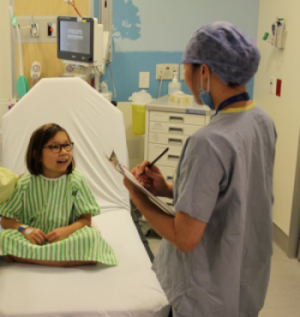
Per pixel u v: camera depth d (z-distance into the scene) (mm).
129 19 3061
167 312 1585
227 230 1047
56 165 1729
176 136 2766
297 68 2527
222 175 1009
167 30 3113
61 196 1811
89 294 1517
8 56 2939
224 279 1061
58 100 2369
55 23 2920
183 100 2832
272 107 2918
